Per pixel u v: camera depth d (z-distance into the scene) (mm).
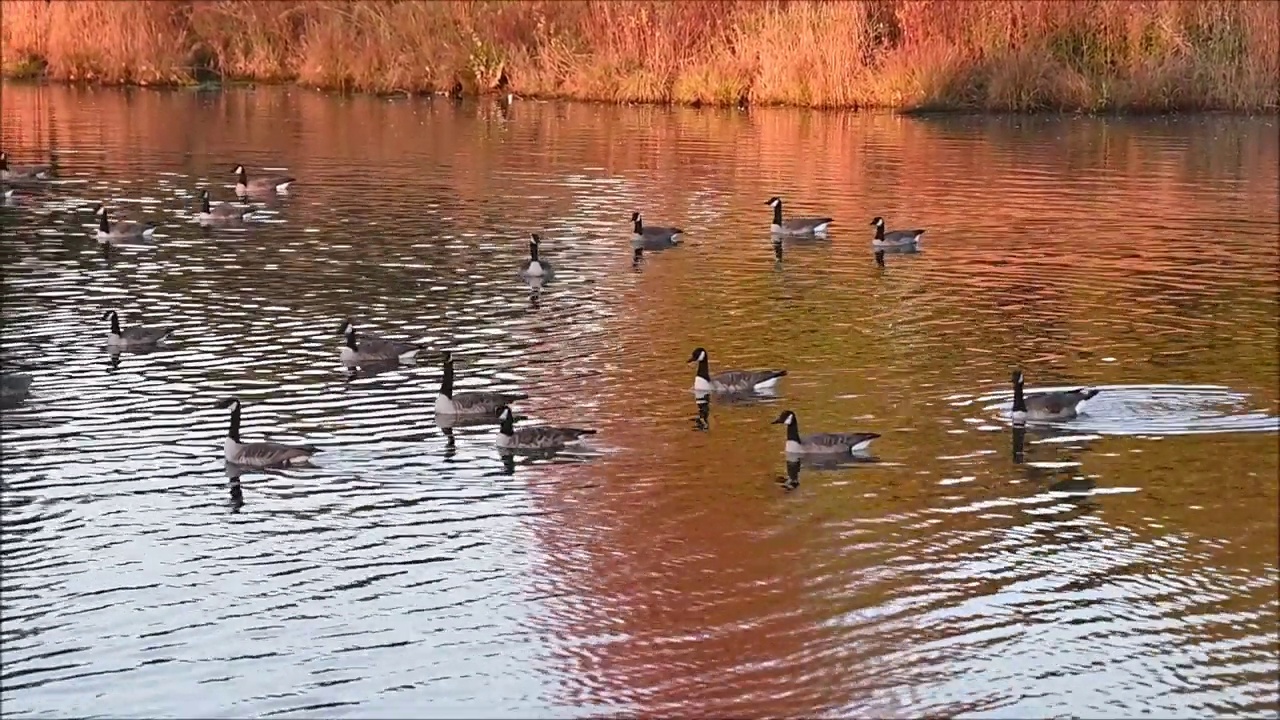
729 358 26281
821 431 22531
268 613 16938
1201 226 37906
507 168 44750
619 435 22484
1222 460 21344
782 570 17984
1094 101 56875
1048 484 20562
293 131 51188
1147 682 15602
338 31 62375
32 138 48875
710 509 19734
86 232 35656
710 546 18625
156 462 21156
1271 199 41438
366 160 45844
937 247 35406
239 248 34156
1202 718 14961
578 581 17719
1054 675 15727
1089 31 57969
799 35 58438
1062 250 35062
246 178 40656
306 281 31281
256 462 21047
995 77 56844
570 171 44406
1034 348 26984
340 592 17406
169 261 32812
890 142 49938
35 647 16188
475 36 61312
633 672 15750
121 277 31359
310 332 27594
